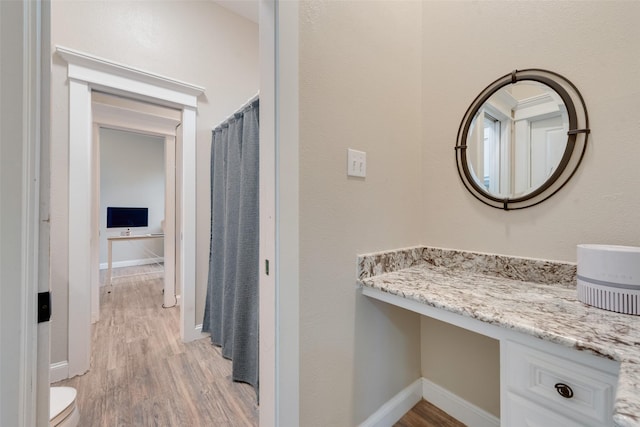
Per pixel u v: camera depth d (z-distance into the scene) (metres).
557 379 0.71
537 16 1.15
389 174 1.35
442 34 1.46
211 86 2.46
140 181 5.45
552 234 1.11
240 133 1.96
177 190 3.12
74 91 1.80
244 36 2.66
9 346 0.51
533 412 0.75
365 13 1.24
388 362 1.35
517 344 0.78
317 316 1.06
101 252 5.11
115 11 2.01
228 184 2.00
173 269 3.10
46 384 0.56
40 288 0.55
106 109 2.76
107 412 1.46
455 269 1.38
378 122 1.29
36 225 0.55
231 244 1.98
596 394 0.65
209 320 2.33
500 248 1.25
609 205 0.98
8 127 0.51
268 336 0.99
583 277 0.90
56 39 1.79
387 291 1.10
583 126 1.03
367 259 1.23
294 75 0.98
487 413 1.28
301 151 1.01
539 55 1.14
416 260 1.48
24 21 0.53
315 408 1.06
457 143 1.40
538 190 1.13
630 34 0.94
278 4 0.94
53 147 1.75
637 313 0.78
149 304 3.17
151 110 2.97
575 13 1.05
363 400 1.24
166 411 1.47
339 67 1.13
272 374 0.97
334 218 1.12
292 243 0.98
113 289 3.80
